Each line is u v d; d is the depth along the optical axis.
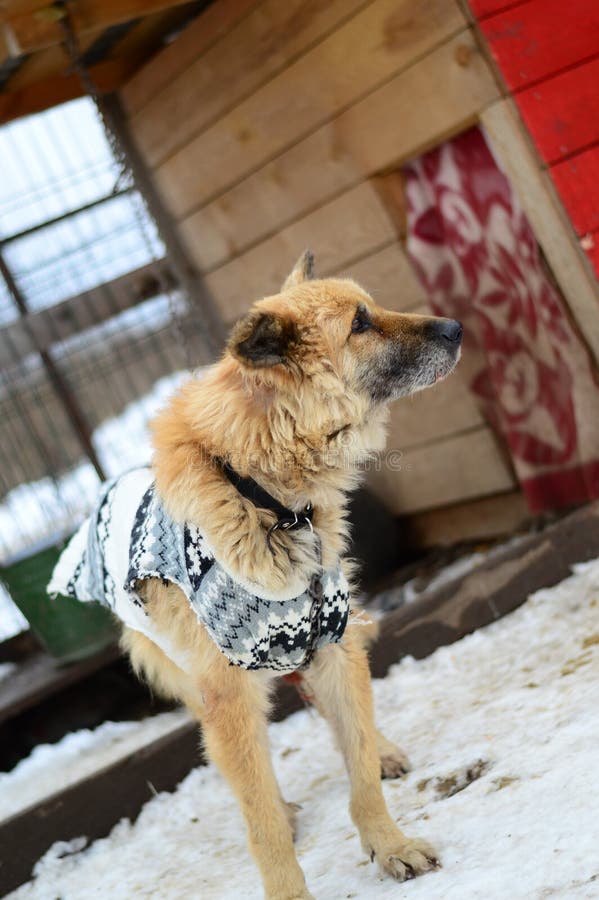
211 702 2.92
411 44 4.75
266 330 2.79
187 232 6.26
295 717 4.30
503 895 2.33
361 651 3.12
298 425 2.89
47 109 6.03
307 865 3.07
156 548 2.94
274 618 2.85
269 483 2.89
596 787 2.60
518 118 4.55
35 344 6.26
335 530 3.02
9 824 3.83
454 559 5.64
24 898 3.68
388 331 3.11
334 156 5.32
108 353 6.83
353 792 2.93
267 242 5.86
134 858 3.68
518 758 3.04
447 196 5.25
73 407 6.40
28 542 6.59
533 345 5.13
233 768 2.86
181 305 6.39
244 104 5.59
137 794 4.00
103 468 6.47
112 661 5.77
